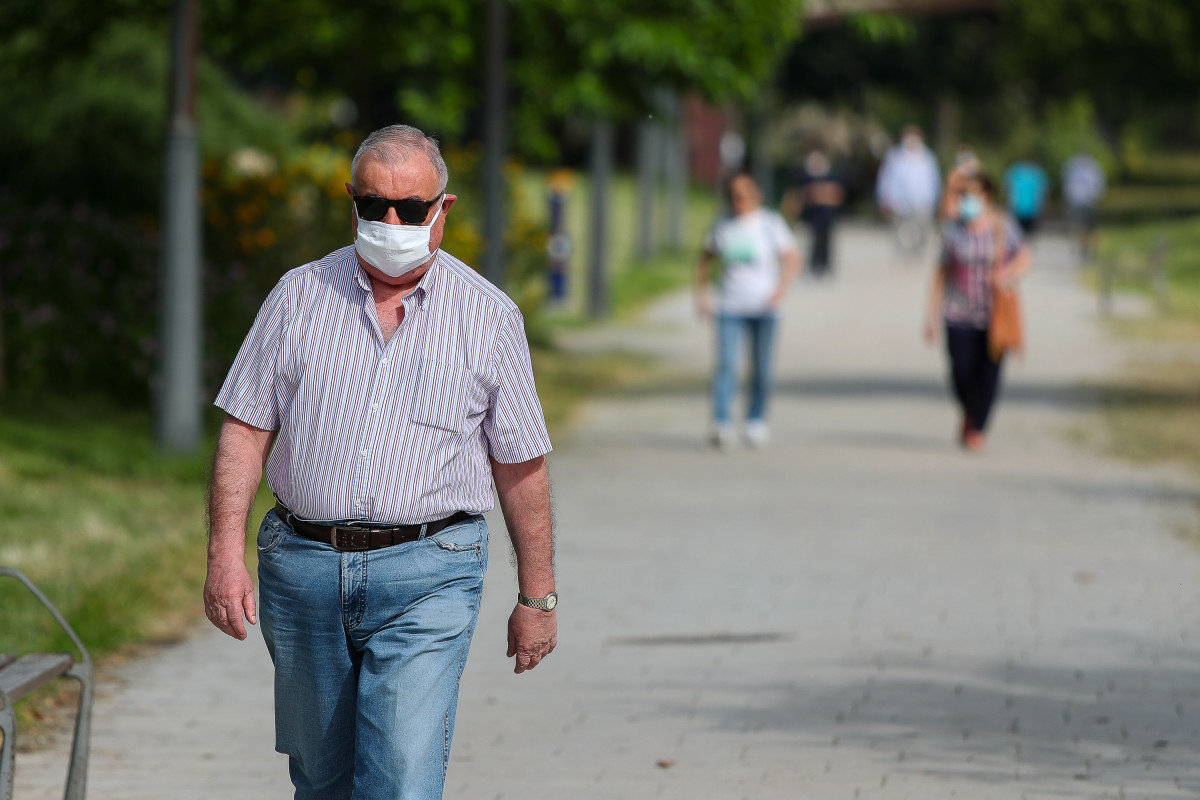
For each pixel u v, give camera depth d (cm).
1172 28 15525
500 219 5838
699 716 2277
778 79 18725
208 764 2108
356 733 1430
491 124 5709
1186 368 6216
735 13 5272
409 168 1386
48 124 5884
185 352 4269
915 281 10269
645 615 2853
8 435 4400
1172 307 8419
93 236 5416
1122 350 6769
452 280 1439
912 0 10456
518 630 1505
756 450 4662
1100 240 13262
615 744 2158
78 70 5719
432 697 1422
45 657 1775
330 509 1415
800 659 2559
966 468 4334
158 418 4306
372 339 1419
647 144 11012
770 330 4662
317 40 5269
